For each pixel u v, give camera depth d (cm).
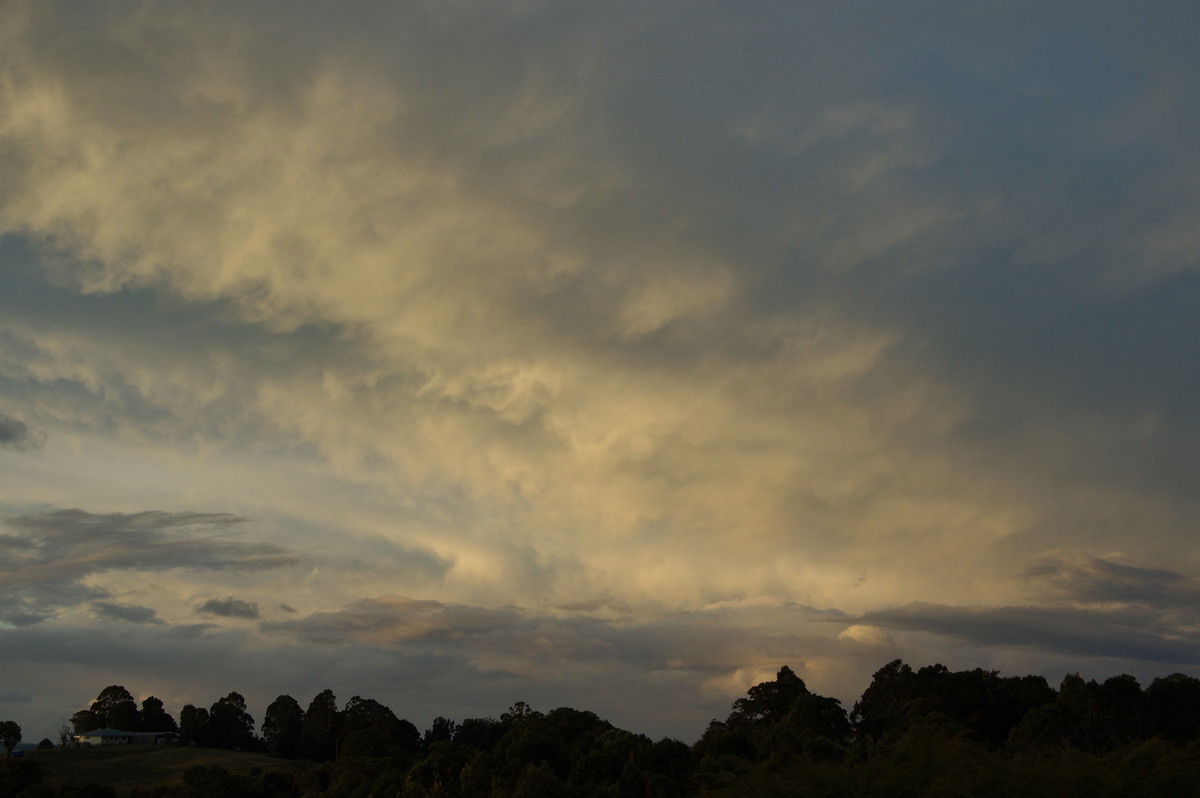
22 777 13325
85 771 16338
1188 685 9056
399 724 18625
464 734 17025
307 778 14000
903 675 12400
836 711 10981
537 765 9469
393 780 10225
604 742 10631
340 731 18438
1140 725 8688
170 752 18325
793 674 13600
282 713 19575
